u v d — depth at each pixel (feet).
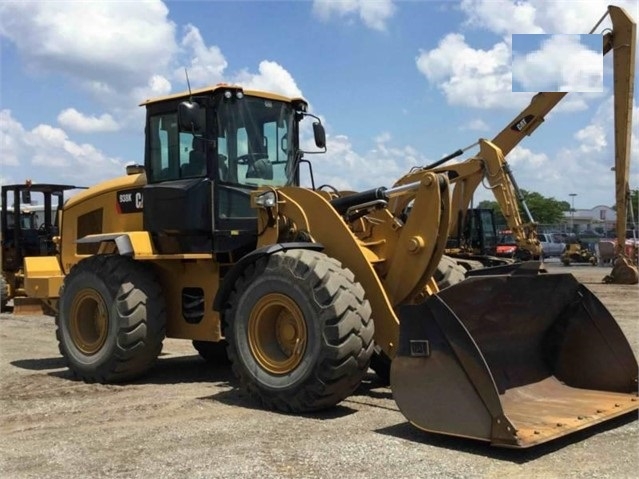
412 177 32.55
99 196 26.73
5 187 51.70
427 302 15.53
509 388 17.69
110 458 14.66
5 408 19.51
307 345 17.93
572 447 15.10
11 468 14.19
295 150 25.03
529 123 46.37
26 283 29.25
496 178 40.27
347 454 14.61
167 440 15.89
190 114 21.33
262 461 14.20
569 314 19.04
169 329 23.88
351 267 19.45
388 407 18.90
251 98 23.72
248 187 23.29
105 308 23.17
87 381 23.52
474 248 64.13
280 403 18.44
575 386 18.95
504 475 13.33
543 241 141.69
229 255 22.84
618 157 61.00
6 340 35.09
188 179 23.22
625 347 18.29
